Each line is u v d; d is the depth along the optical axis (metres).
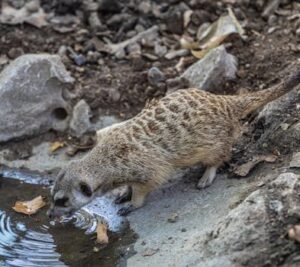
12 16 13.15
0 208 9.88
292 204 7.90
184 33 12.61
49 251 8.95
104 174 9.12
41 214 9.70
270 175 8.94
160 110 9.34
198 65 11.23
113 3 13.05
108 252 8.76
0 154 10.92
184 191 9.42
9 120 10.95
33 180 10.43
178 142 9.20
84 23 13.05
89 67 12.09
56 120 11.27
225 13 12.52
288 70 10.91
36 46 12.53
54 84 11.15
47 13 13.25
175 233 8.57
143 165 9.14
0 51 12.43
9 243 9.13
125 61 12.17
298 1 12.61
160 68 11.85
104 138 9.45
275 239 7.68
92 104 11.31
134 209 9.45
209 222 8.48
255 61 11.41
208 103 9.37
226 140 9.36
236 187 9.02
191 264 7.86
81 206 9.10
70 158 10.73
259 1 12.66
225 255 7.74
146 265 8.16
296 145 9.29
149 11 12.98
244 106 9.59
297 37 11.63
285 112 9.79
